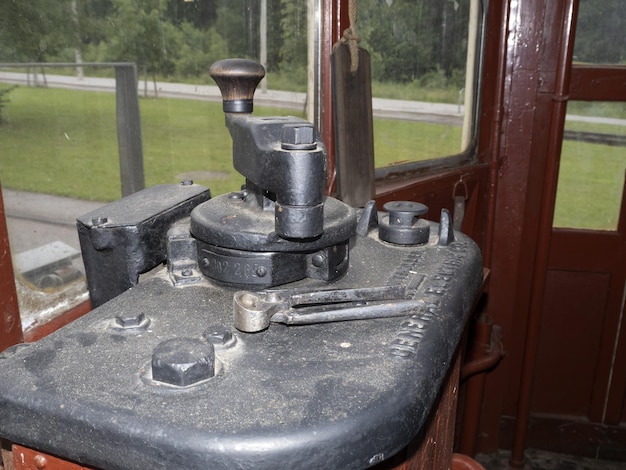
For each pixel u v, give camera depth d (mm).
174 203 995
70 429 592
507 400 2412
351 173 1426
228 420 571
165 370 623
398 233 1075
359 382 636
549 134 2039
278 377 643
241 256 827
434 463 1017
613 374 2348
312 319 746
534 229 2176
